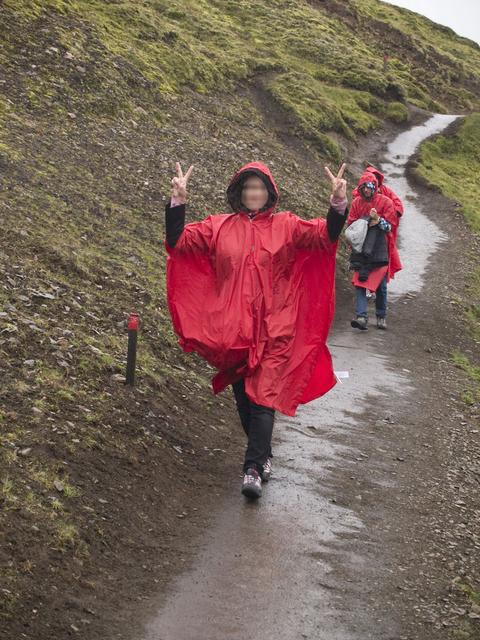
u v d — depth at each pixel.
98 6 20.56
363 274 11.11
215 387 5.77
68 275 8.20
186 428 6.42
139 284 8.90
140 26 20.83
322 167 21.06
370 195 11.07
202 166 14.84
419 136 30.02
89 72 15.59
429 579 4.86
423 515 5.83
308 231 5.41
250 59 25.27
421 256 17.28
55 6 17.58
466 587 4.82
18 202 9.50
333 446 6.96
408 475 6.57
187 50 21.66
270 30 33.59
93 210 10.56
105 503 4.89
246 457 5.51
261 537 5.05
